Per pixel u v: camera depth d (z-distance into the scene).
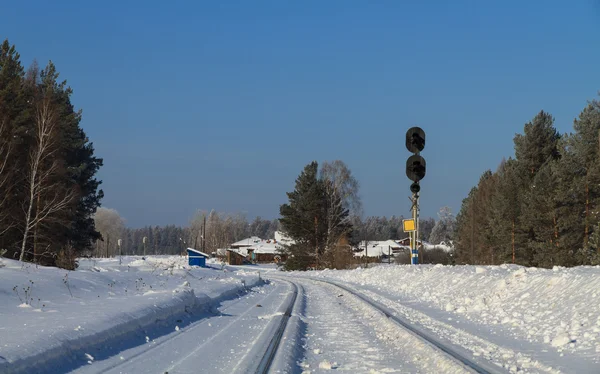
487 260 66.69
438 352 9.90
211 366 9.45
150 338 12.57
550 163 51.28
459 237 89.00
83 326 11.30
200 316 17.62
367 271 42.03
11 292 16.19
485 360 9.26
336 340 12.99
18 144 39.69
